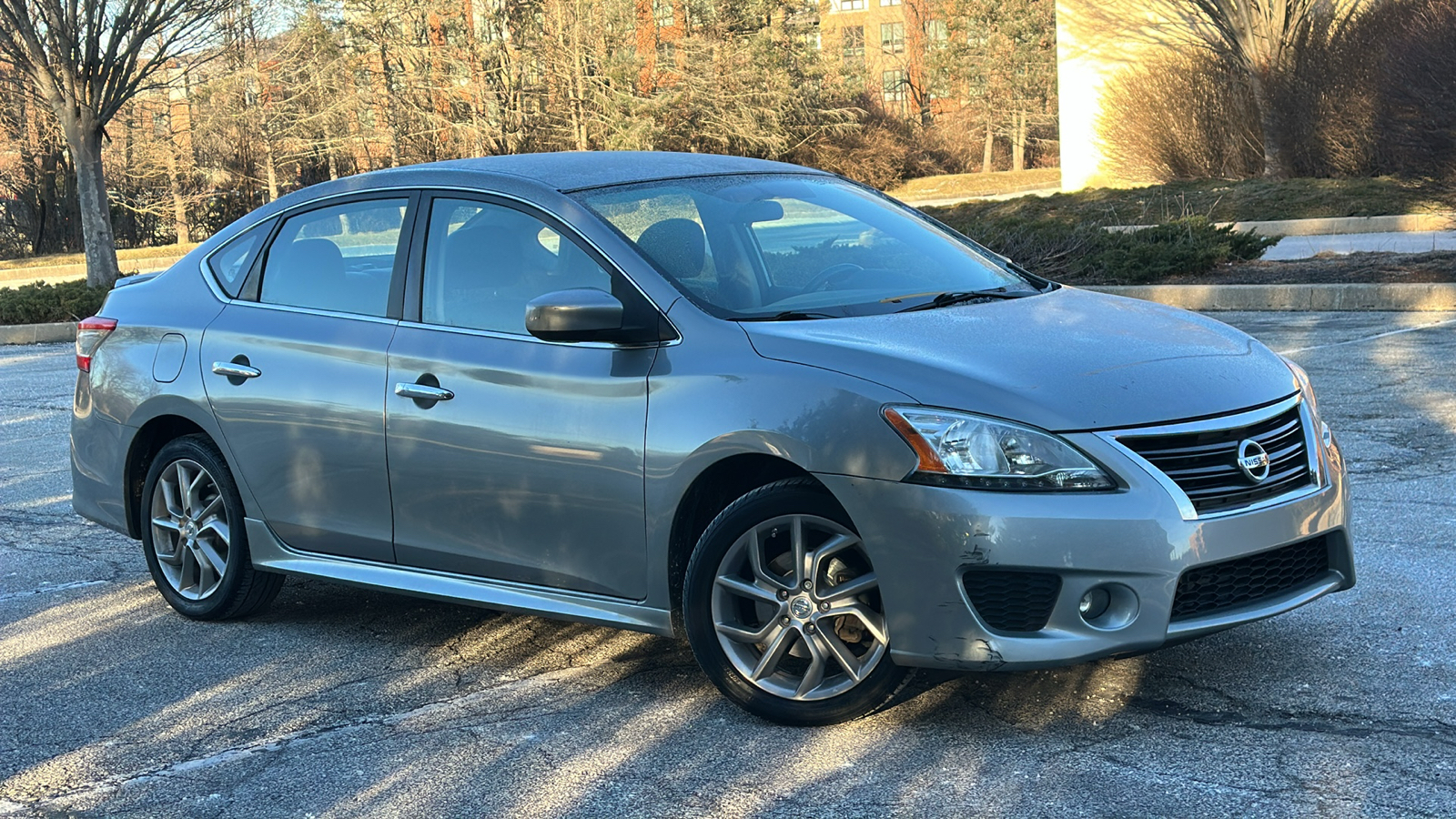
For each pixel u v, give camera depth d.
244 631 5.14
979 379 3.57
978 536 3.42
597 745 3.79
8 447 9.22
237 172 47.91
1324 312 12.52
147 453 5.47
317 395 4.72
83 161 20.81
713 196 4.61
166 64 22.36
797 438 3.64
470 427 4.31
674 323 4.01
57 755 3.95
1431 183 16.97
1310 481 3.79
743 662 3.90
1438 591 4.71
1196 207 22.83
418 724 4.05
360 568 4.74
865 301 4.23
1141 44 28.95
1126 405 3.54
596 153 5.03
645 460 3.93
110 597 5.66
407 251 4.69
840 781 3.46
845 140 50.72
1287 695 3.85
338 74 45.34
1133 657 4.21
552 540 4.20
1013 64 59.69
